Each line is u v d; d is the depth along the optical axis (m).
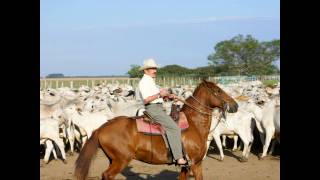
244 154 15.26
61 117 16.66
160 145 9.43
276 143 17.06
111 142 9.30
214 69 73.19
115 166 9.36
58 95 23.27
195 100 10.07
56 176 13.02
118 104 17.61
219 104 10.03
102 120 16.25
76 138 16.62
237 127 15.46
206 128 10.02
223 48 75.38
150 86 9.49
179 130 9.44
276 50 75.00
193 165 9.77
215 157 16.05
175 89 24.56
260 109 15.81
